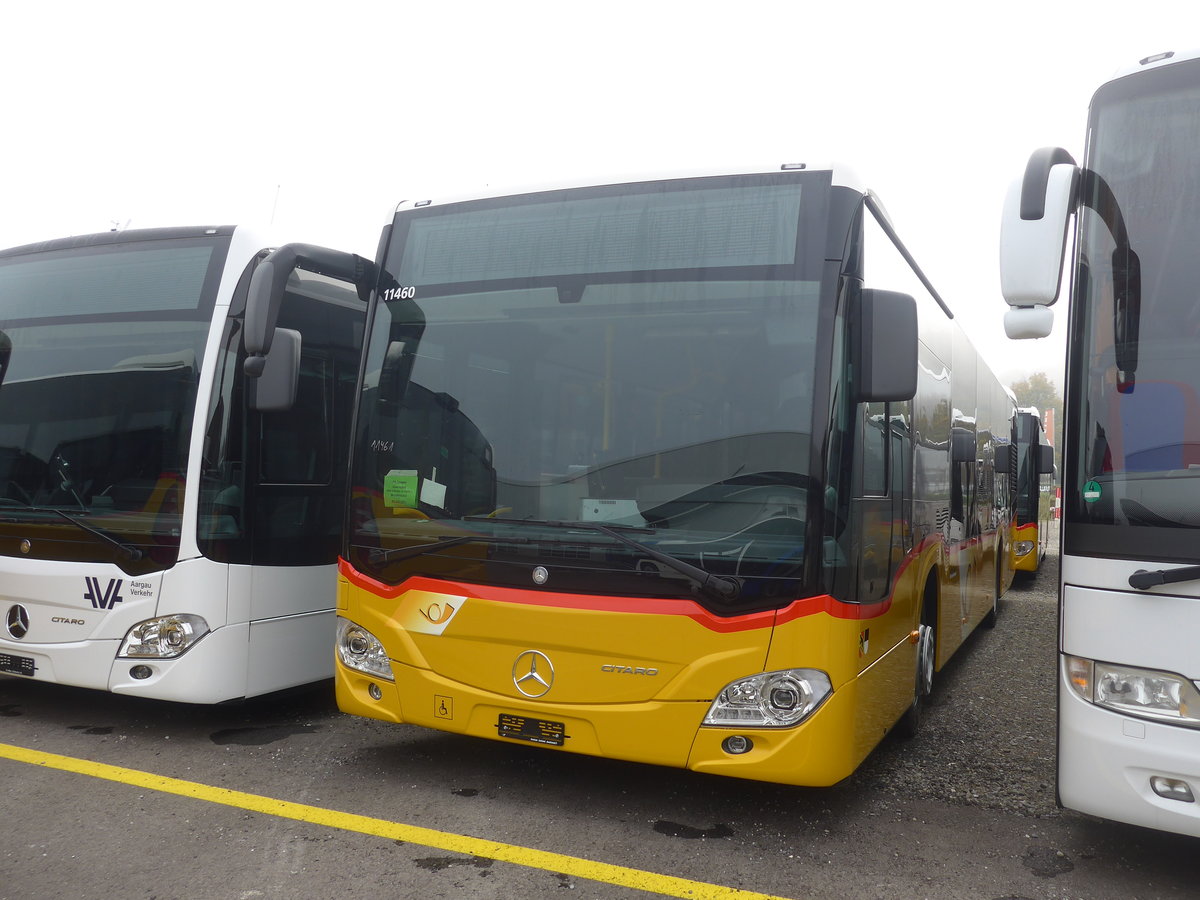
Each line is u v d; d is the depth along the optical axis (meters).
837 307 3.93
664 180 4.34
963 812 4.42
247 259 5.39
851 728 3.91
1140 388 3.49
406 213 4.90
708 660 3.83
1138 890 3.63
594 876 3.66
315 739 5.36
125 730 5.46
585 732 4.00
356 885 3.52
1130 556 3.42
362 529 4.62
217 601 5.17
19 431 5.68
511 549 4.20
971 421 7.83
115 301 5.61
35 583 5.41
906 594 5.11
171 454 5.26
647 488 4.04
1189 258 3.48
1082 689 3.52
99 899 3.37
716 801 4.50
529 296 4.46
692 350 4.11
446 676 4.29
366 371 4.77
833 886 3.62
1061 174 3.52
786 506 3.84
